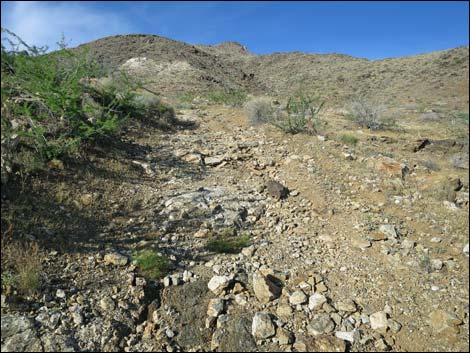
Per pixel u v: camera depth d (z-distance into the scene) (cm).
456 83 3338
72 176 553
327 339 351
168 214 533
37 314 331
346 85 4191
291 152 854
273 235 525
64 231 441
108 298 364
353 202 629
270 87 4703
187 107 1423
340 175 735
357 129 1211
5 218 417
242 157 809
